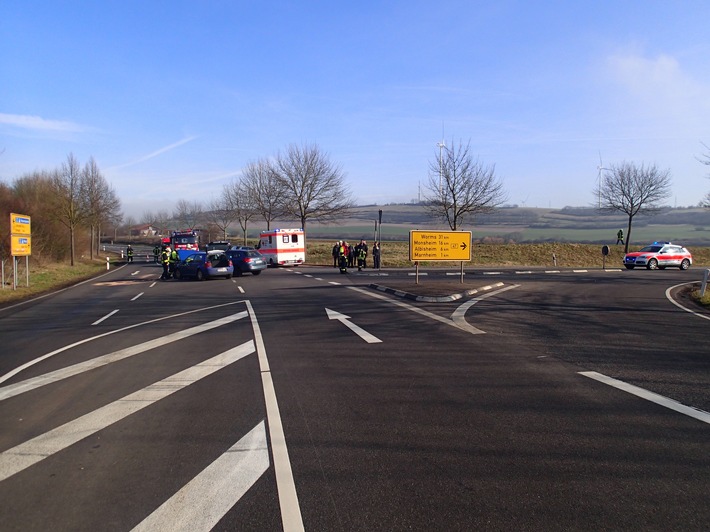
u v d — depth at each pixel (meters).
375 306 15.37
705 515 3.62
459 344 9.69
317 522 3.57
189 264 28.98
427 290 18.53
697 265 45.69
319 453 4.75
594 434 5.12
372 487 4.07
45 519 3.69
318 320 12.82
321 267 39.31
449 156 37.25
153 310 15.86
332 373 7.66
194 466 4.51
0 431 5.49
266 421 5.62
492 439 5.03
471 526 3.50
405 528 3.49
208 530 3.50
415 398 6.38
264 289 21.84
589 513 3.65
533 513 3.66
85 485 4.20
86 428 5.52
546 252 51.81
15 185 49.78
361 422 5.55
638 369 7.78
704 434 5.10
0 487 4.20
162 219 117.44
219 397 6.54
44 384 7.38
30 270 33.69
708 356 8.67
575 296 18.39
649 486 4.04
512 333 10.83
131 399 6.53
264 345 9.80
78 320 14.12
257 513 3.71
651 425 5.36
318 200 45.28
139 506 3.84
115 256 68.19
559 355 8.74
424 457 4.63
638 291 20.64
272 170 46.44
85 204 47.03
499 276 29.02
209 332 11.44
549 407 5.98
